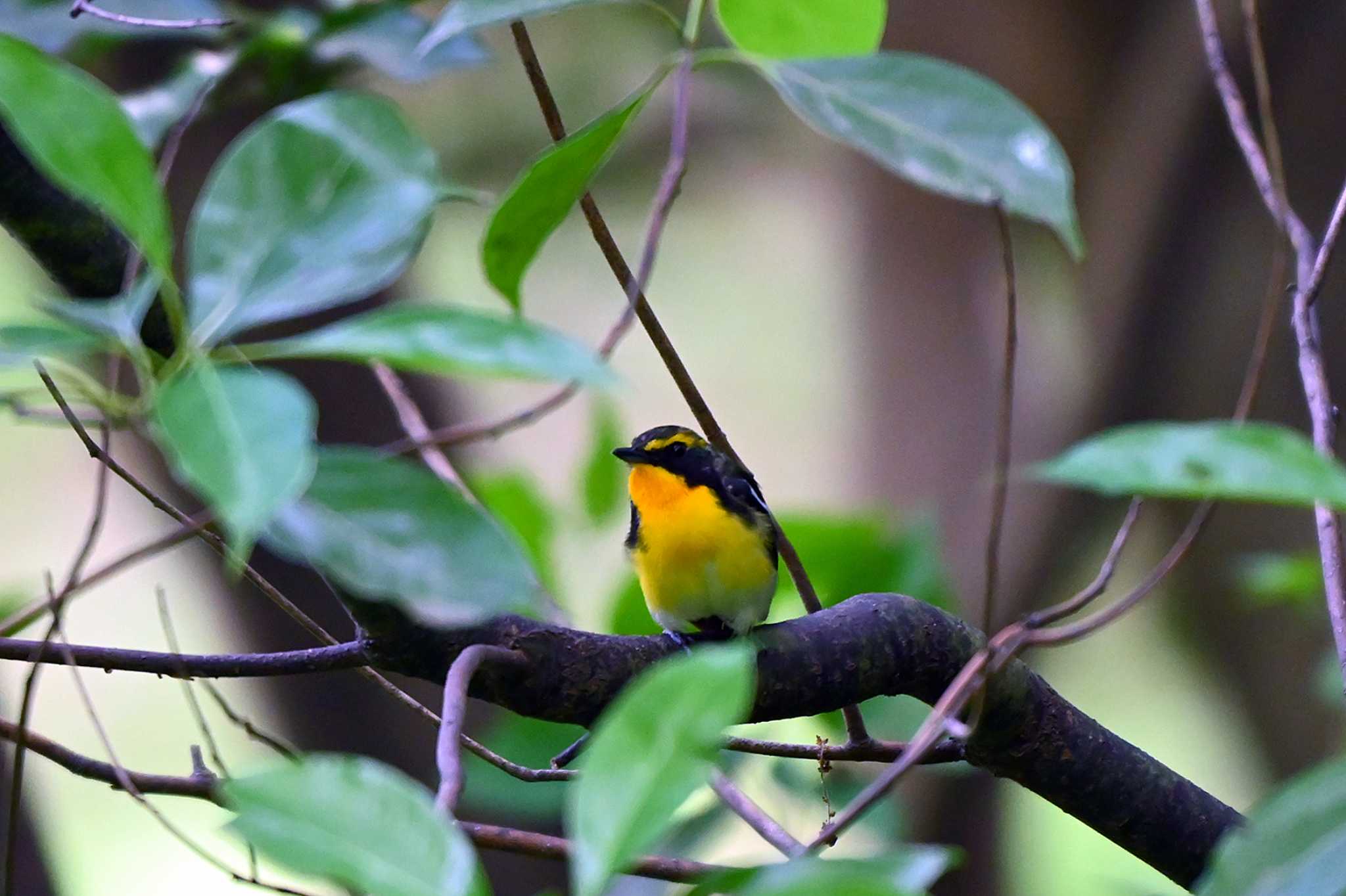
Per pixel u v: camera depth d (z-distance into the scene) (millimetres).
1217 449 2457
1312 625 15023
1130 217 14648
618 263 5832
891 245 15438
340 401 10297
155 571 15156
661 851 7465
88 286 4680
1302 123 14297
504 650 4891
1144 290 14672
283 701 11039
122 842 14688
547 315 18281
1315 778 2748
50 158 2666
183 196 9266
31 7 6543
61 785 14766
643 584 8422
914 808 13352
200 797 4926
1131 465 2477
